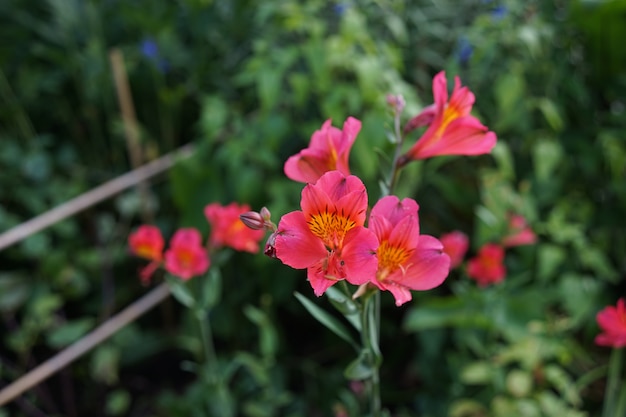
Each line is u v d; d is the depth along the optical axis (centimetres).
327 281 44
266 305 97
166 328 121
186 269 73
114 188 103
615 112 115
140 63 129
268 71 99
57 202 117
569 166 113
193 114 134
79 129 133
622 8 103
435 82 50
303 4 113
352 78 113
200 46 122
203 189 108
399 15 112
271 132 99
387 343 117
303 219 45
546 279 105
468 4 119
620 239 115
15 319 119
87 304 120
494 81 111
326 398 109
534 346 90
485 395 97
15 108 121
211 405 94
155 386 117
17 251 112
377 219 47
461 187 108
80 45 132
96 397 114
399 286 48
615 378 82
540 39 108
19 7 131
